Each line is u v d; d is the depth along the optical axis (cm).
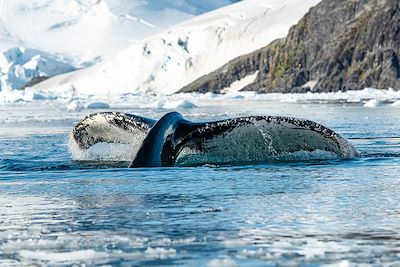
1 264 1831
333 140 4050
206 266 1788
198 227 2262
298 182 3238
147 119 4231
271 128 3931
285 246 1995
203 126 3881
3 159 4659
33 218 2456
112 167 4009
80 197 2927
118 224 2330
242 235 2139
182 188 3122
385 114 11188
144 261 1845
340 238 2088
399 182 3200
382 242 2031
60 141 6712
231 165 3850
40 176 3681
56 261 1855
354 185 3123
